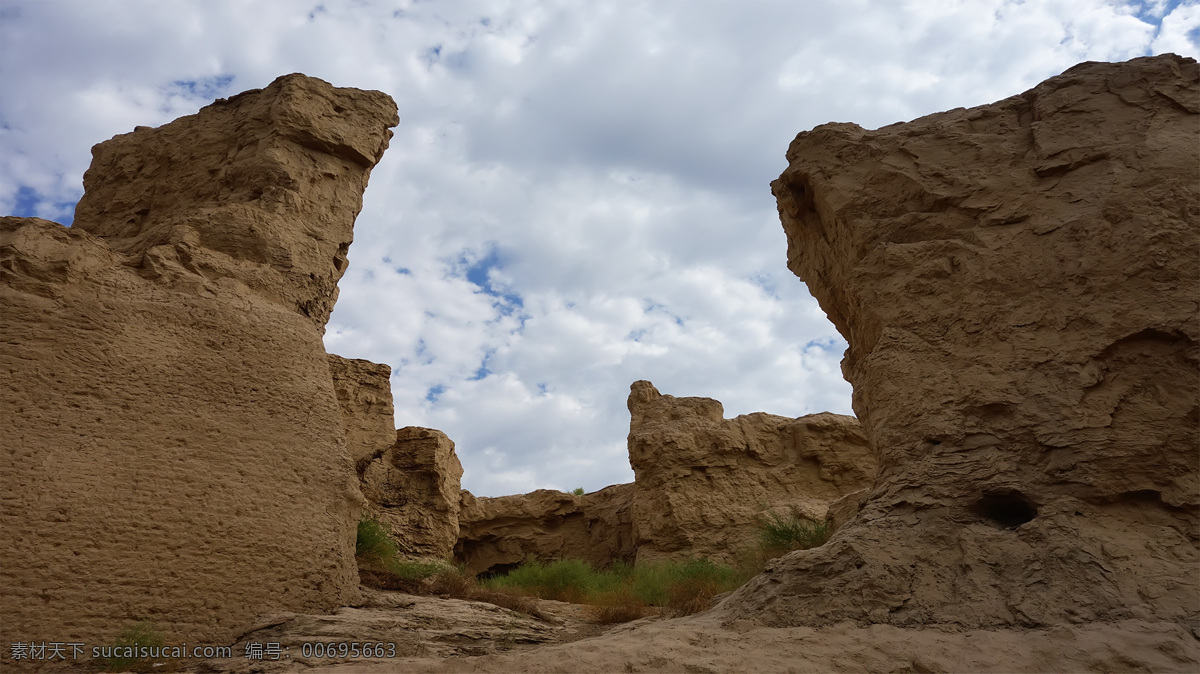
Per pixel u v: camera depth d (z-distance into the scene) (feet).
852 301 34.09
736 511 72.90
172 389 31.40
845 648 22.13
